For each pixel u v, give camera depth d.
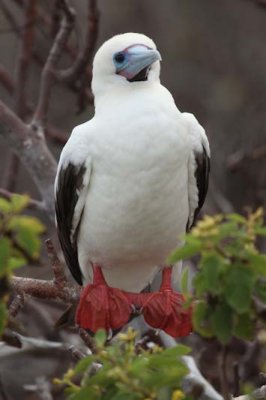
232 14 24.41
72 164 12.58
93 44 15.49
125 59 12.52
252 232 9.14
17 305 11.63
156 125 12.25
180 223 12.74
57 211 13.16
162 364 9.16
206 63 23.73
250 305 9.16
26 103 17.34
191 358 13.07
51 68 15.38
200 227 9.12
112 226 12.65
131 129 12.27
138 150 12.23
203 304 9.29
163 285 12.88
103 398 9.12
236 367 12.29
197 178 12.79
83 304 12.38
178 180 12.48
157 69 12.67
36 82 21.94
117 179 12.38
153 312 12.52
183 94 23.03
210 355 14.83
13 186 16.75
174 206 12.58
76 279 13.77
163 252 12.90
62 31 15.30
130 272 13.31
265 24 24.23
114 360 9.13
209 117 21.41
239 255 9.13
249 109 21.11
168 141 12.27
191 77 23.34
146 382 9.03
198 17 24.34
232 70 23.56
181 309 12.37
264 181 17.67
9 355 13.84
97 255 13.05
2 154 21.84
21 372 14.95
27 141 15.18
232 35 24.16
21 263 9.17
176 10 24.39
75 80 15.74
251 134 20.05
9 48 22.91
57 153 19.67
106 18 23.95
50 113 22.11
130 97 12.45
